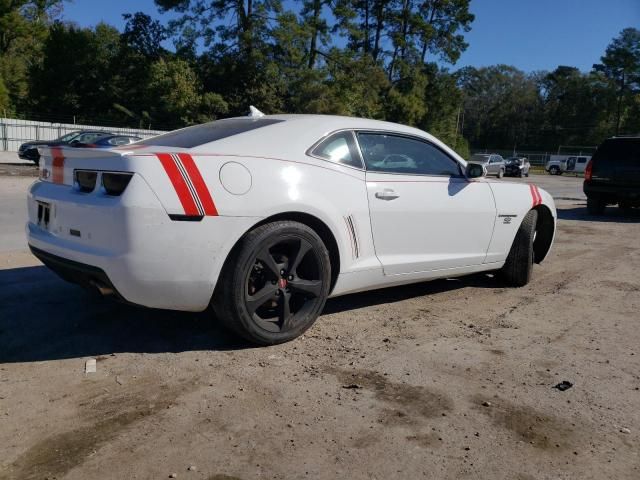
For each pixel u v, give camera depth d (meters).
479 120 111.56
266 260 3.39
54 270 3.71
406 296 4.94
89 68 45.31
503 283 5.45
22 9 56.97
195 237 3.14
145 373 3.16
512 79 110.25
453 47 56.34
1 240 7.17
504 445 2.52
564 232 9.46
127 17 44.25
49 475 2.22
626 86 92.12
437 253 4.47
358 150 3.99
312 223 3.67
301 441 2.50
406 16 53.19
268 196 3.36
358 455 2.41
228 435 2.54
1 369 3.20
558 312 4.59
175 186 3.09
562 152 95.94
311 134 3.76
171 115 40.41
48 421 2.63
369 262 3.98
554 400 2.97
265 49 40.56
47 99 45.28
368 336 3.85
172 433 2.54
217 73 40.91
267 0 39.69
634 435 2.65
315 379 3.13
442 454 2.43
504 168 40.12
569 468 2.37
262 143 3.55
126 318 4.05
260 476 2.24
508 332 4.04
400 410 2.81
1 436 2.50
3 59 49.00
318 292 3.66
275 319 3.71
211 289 3.25
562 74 102.56
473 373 3.28
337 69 44.22
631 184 11.62
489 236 4.87
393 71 55.06
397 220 4.11
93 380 3.07
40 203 3.73
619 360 3.56
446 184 4.49
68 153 3.41
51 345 3.55
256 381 3.09
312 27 42.06
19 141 32.31
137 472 2.25
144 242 3.04
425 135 4.50
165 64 40.38
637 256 7.28
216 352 3.47
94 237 3.17
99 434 2.53
